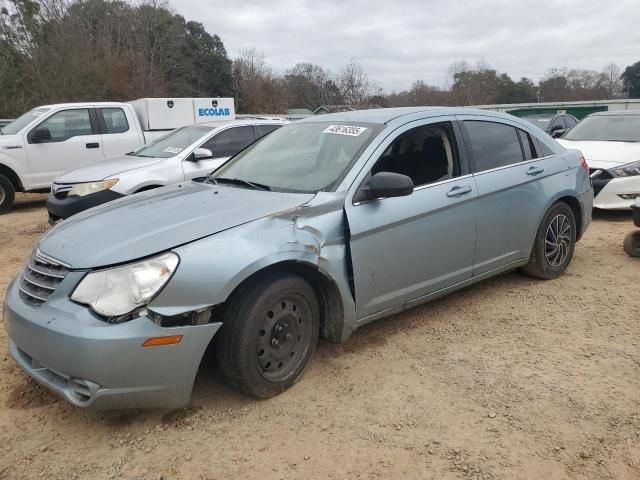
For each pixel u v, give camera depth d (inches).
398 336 162.1
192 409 125.3
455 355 149.9
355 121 164.6
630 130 352.8
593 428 116.2
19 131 391.9
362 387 134.0
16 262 253.9
